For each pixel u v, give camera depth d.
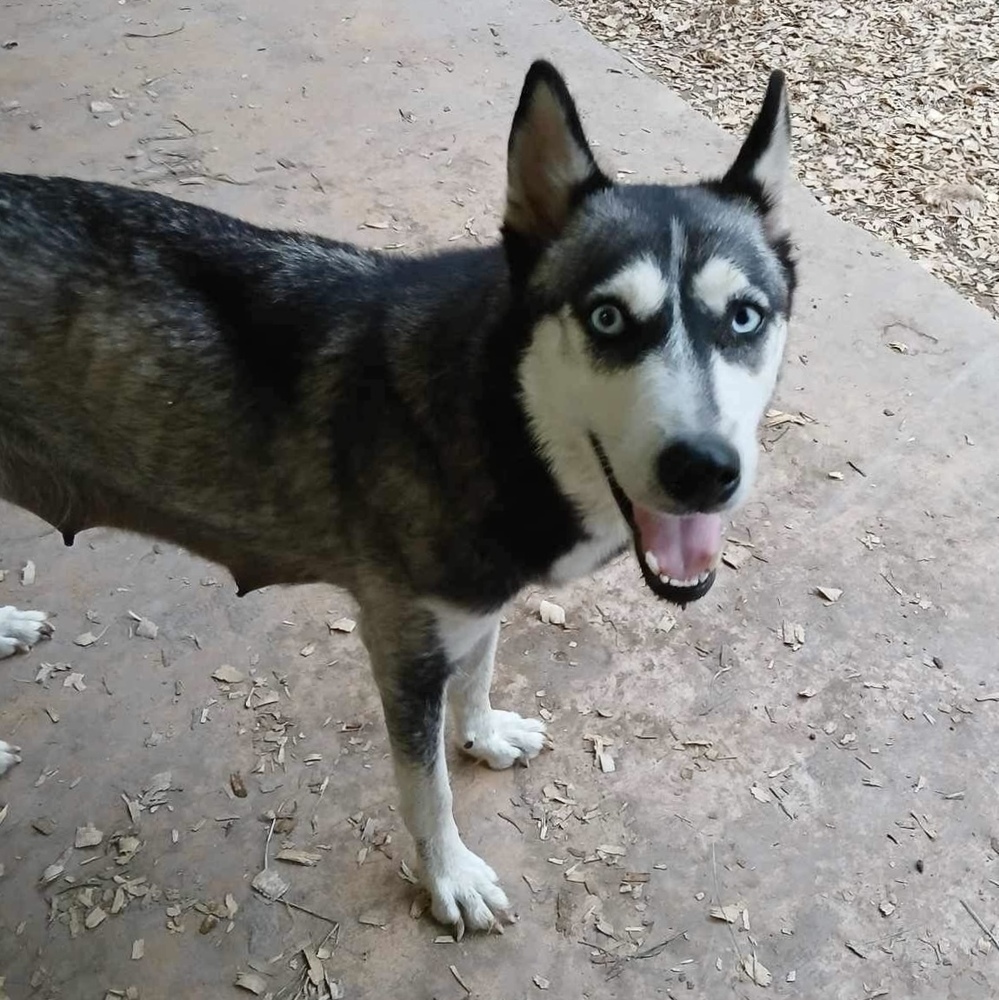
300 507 0.58
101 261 0.56
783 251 0.56
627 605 0.80
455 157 1.14
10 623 0.75
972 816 0.69
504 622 0.78
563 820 0.69
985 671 0.76
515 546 0.54
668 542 0.50
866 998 0.62
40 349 0.56
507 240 0.52
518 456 0.52
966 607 0.80
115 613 0.78
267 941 0.63
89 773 0.70
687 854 0.67
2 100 1.17
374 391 0.54
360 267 0.58
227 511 0.60
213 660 0.75
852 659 0.77
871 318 1.00
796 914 0.65
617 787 0.70
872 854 0.67
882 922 0.65
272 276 0.57
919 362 0.96
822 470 0.88
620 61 1.29
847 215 1.15
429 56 1.27
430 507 0.53
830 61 1.36
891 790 0.70
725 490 0.46
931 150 1.23
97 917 0.63
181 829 0.67
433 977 0.62
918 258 1.10
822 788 0.70
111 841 0.67
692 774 0.71
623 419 0.47
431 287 0.56
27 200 0.57
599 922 0.64
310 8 1.33
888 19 1.43
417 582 0.55
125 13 1.31
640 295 0.48
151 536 0.66
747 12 1.43
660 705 0.74
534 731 0.71
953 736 0.73
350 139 1.15
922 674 0.76
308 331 0.56
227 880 0.65
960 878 0.66
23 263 0.56
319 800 0.69
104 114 1.17
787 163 0.55
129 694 0.73
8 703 0.73
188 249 0.57
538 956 0.63
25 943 0.62
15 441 0.60
